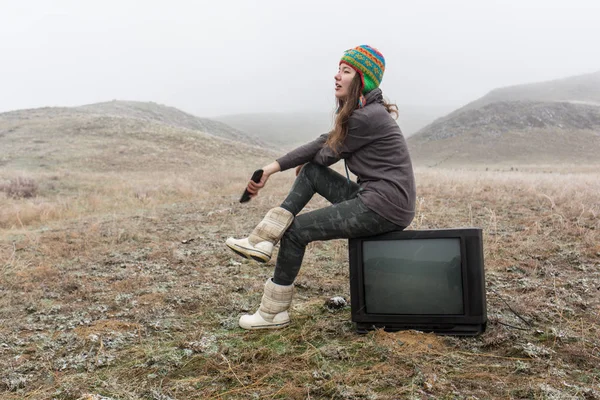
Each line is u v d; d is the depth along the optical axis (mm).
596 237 5020
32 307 3729
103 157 31953
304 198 3051
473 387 2232
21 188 14258
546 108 77125
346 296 3793
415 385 2254
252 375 2441
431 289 2857
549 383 2213
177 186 15539
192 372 2553
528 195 8414
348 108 2865
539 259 4496
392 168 2871
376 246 2930
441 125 79438
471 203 7785
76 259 5301
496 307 3295
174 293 3900
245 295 3871
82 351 2844
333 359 2604
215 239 6105
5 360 2742
